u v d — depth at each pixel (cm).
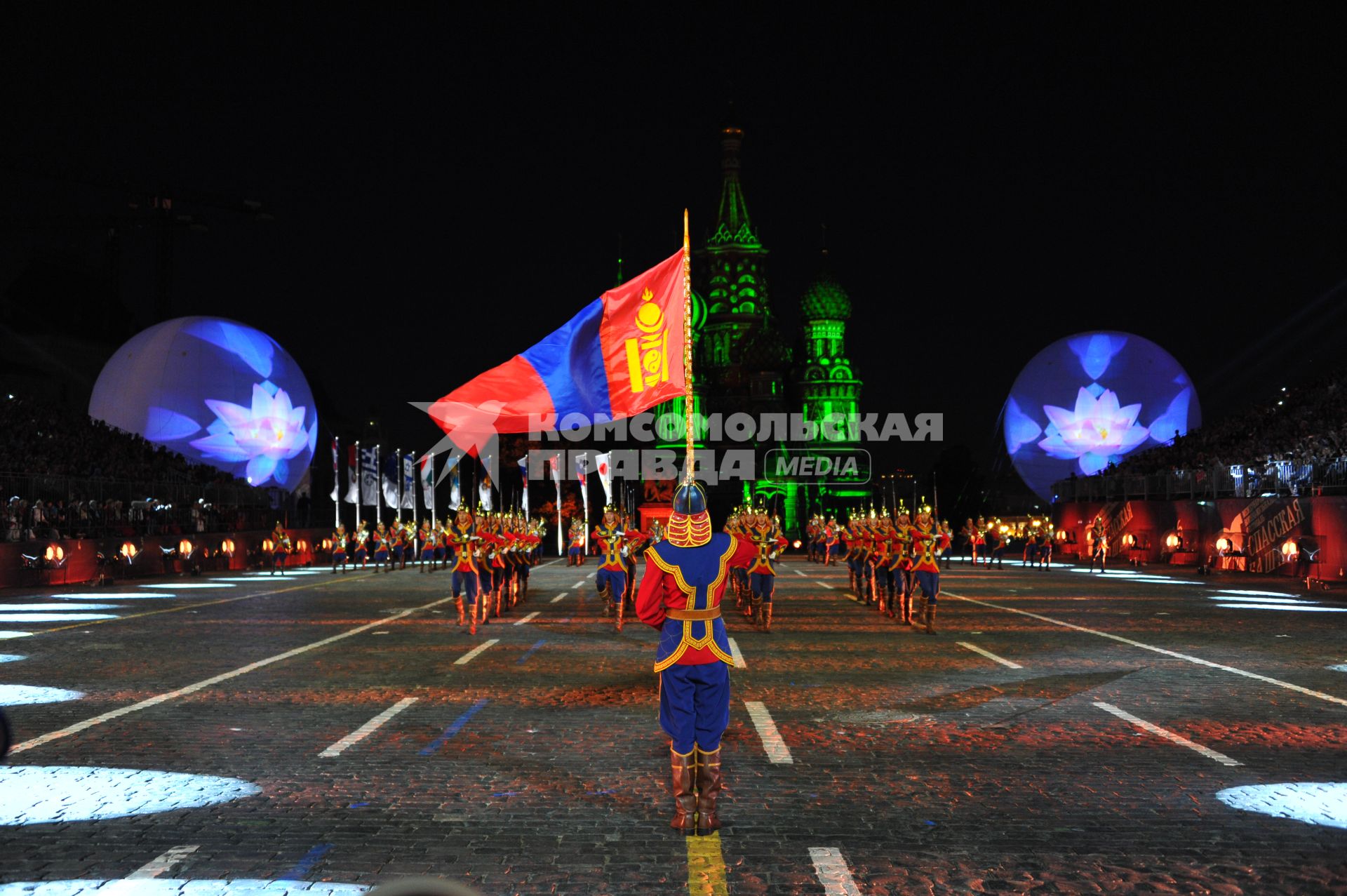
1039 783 892
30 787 881
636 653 1767
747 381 12488
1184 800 840
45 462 4000
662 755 999
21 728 1123
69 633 2081
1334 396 4094
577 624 2269
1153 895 638
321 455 7938
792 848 724
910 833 756
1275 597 2955
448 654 1750
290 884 656
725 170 13175
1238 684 1410
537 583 3725
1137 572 4384
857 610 2644
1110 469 5781
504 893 642
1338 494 3453
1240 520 4175
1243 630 2083
